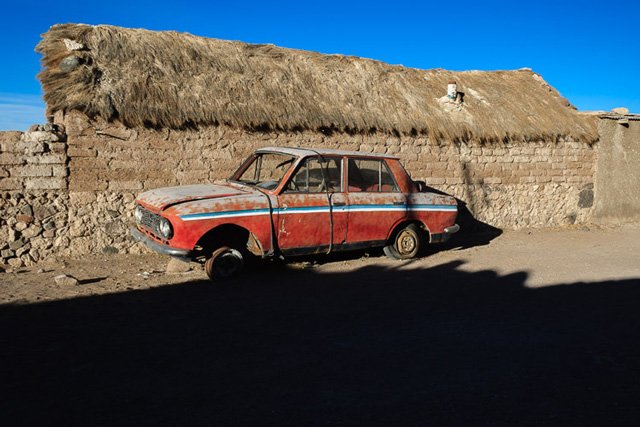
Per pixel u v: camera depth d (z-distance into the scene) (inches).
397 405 129.1
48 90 302.8
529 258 334.6
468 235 442.6
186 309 205.0
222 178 350.9
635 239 440.8
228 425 117.0
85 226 314.8
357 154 297.6
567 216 516.1
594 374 151.4
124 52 341.1
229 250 255.6
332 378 144.2
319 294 233.5
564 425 121.6
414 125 420.2
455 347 170.6
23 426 114.0
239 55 394.6
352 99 408.8
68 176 308.8
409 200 309.1
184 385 137.1
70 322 185.8
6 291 229.1
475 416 124.6
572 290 249.6
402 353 164.2
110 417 119.0
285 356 159.3
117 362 150.9
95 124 313.1
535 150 491.5
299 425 118.0
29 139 297.9
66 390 132.3
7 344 163.2
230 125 350.3
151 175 330.6
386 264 305.0
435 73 507.5
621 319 204.2
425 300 227.3
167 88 334.0
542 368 154.9
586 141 512.4
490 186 470.3
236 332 179.6
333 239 281.4
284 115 364.5
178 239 237.5
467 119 453.1
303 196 269.6
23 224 298.5
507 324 195.8
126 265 297.3
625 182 544.7
